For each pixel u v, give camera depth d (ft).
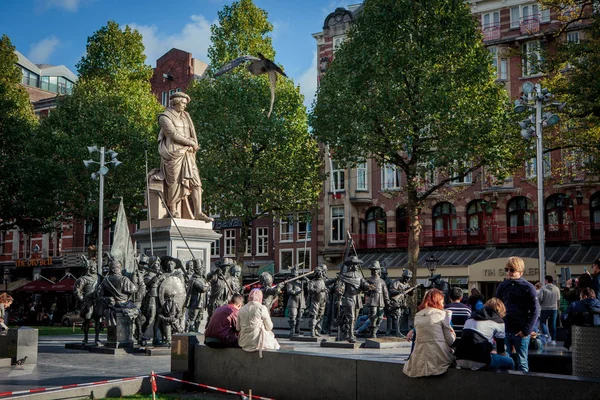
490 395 26.61
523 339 34.22
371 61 106.73
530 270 138.51
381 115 106.52
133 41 166.20
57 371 43.57
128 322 58.75
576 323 39.14
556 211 151.84
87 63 164.76
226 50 150.92
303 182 142.00
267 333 36.83
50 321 160.45
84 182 143.64
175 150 73.15
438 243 163.02
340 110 110.42
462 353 29.01
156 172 74.59
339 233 176.55
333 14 183.11
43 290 170.30
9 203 150.92
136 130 148.15
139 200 147.02
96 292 61.21
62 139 144.05
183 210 74.54
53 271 213.87
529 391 25.48
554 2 101.50
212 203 138.41
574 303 39.60
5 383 37.32
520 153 106.42
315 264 178.29
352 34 114.32
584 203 146.92
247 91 140.05
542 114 94.94
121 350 55.93
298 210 146.00
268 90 141.18
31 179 144.36
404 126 105.91
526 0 156.76
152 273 60.29
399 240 169.17
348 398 31.60
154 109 167.63
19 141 152.46
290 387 34.12
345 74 113.39
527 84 91.71
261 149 142.00
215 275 65.41
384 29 108.68
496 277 142.41
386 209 172.45
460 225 161.68
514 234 154.51
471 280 146.00
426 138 108.99
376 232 175.63
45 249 215.72
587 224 145.79
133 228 182.70
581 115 96.48
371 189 175.11
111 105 152.97
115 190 144.46
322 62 184.03
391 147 108.47
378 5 109.29
